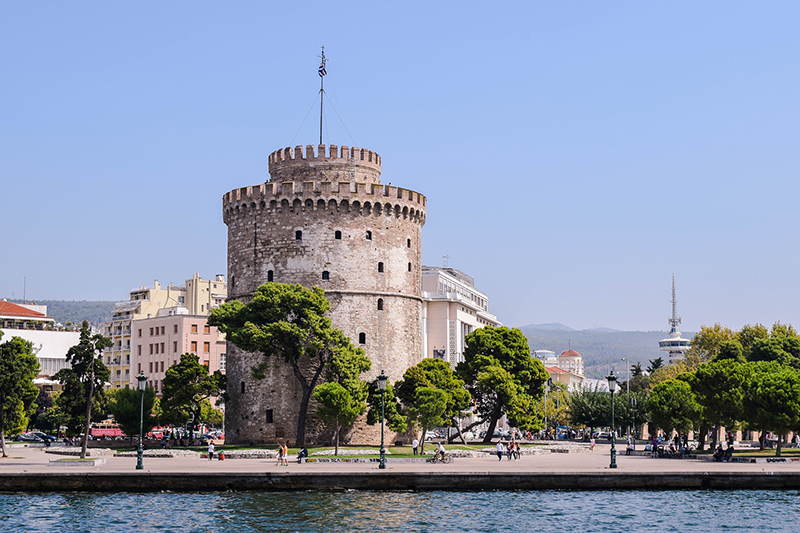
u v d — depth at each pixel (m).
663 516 59.56
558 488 69.75
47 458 93.12
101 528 55.25
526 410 115.38
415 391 97.81
